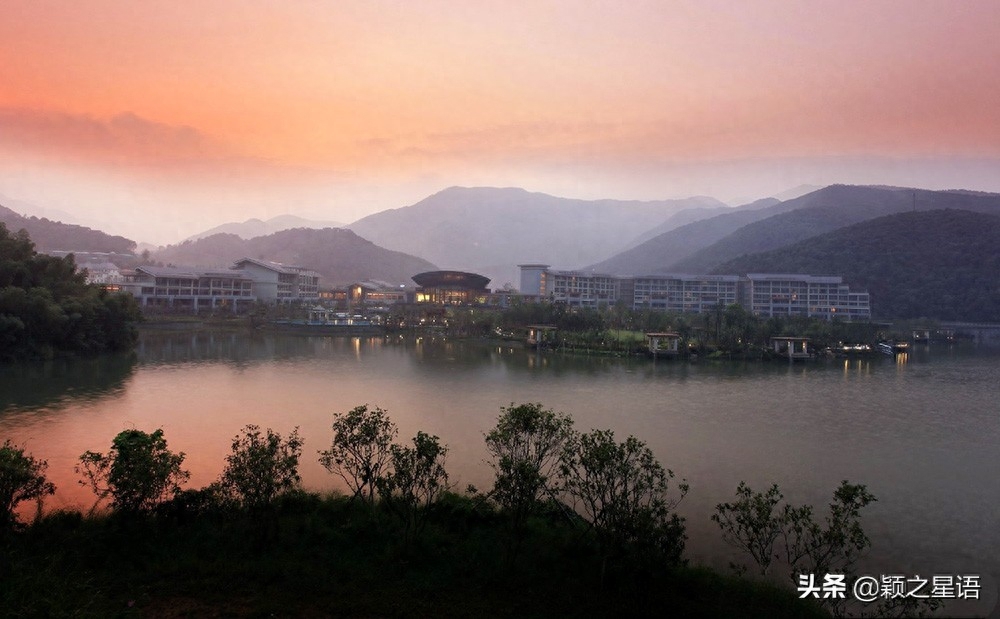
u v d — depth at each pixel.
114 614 16.80
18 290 86.75
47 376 74.56
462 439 46.09
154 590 18.66
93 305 95.69
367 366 93.31
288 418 52.91
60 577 18.58
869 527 31.00
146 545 21.45
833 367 108.06
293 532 23.19
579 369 95.62
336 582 19.45
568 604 18.73
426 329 167.75
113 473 23.11
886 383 86.31
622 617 18.09
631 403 66.00
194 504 23.69
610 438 22.83
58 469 36.06
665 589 19.91
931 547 28.38
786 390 78.19
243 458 22.86
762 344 126.12
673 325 147.62
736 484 37.34
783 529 29.44
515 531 22.11
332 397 64.62
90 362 88.25
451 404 62.25
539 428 23.09
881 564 26.30
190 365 88.69
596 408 62.66
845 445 48.72
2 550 19.70
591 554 22.48
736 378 89.31
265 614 17.55
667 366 103.00
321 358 102.62
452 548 22.62
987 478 40.16
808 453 45.75
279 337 142.25
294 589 19.00
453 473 36.34
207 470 36.66
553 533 24.62
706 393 74.19
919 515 32.88
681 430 52.75
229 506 23.08
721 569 24.36
